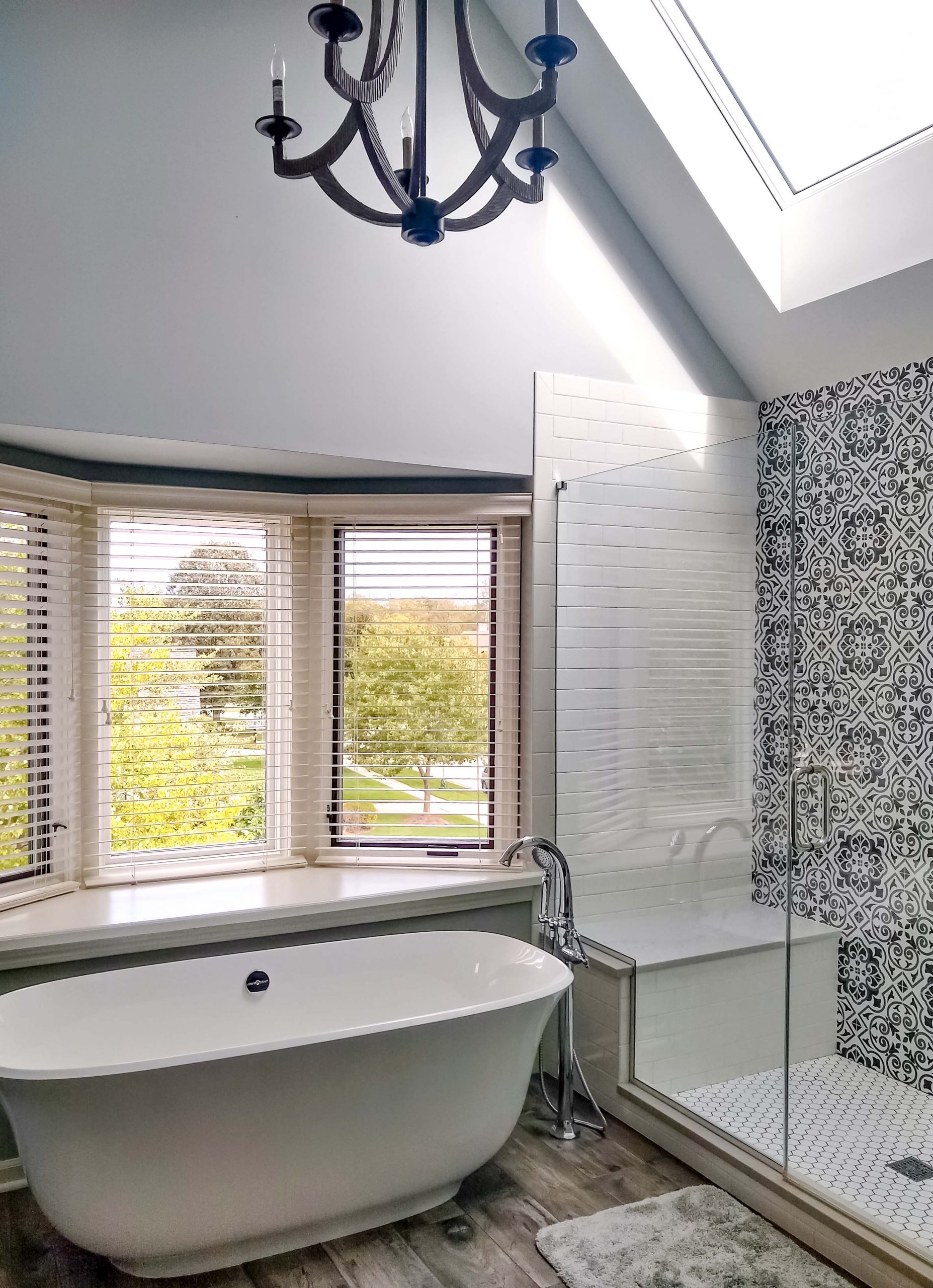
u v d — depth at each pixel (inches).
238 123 118.3
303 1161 95.7
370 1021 124.2
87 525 132.6
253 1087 91.2
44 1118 86.5
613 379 148.0
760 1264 96.8
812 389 150.8
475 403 136.1
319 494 144.6
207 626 141.2
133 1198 90.0
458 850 145.0
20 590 125.0
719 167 137.5
